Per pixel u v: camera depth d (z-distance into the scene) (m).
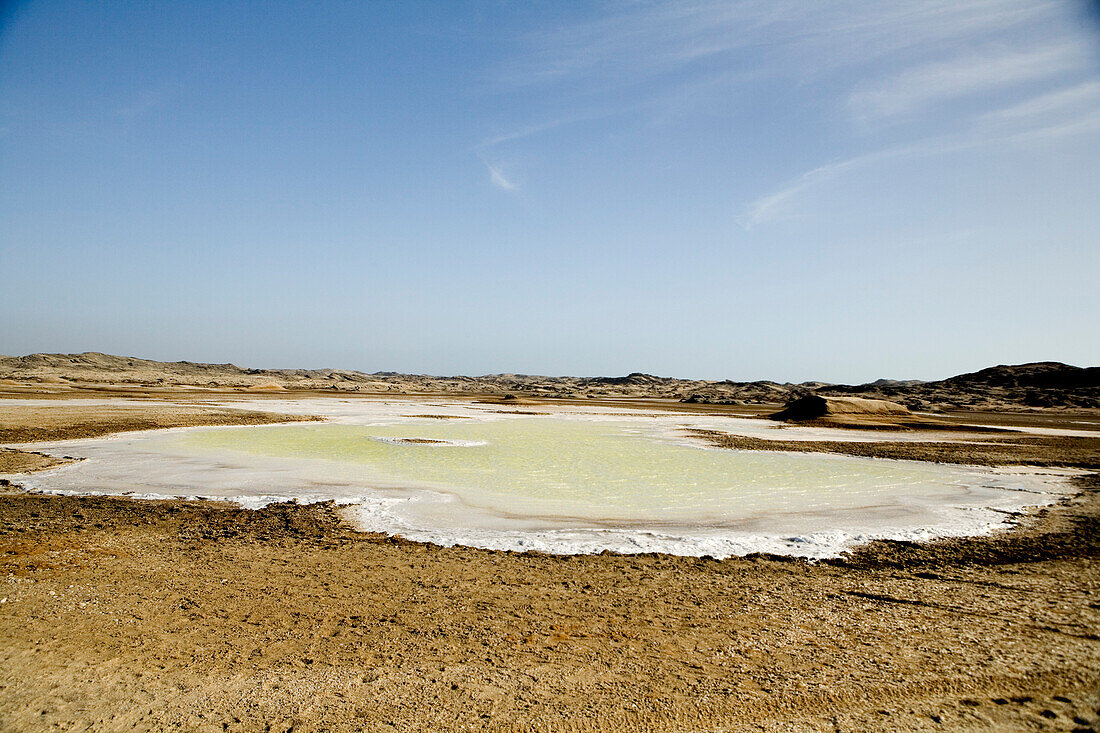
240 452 26.33
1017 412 92.94
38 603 8.70
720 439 36.19
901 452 30.22
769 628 8.32
